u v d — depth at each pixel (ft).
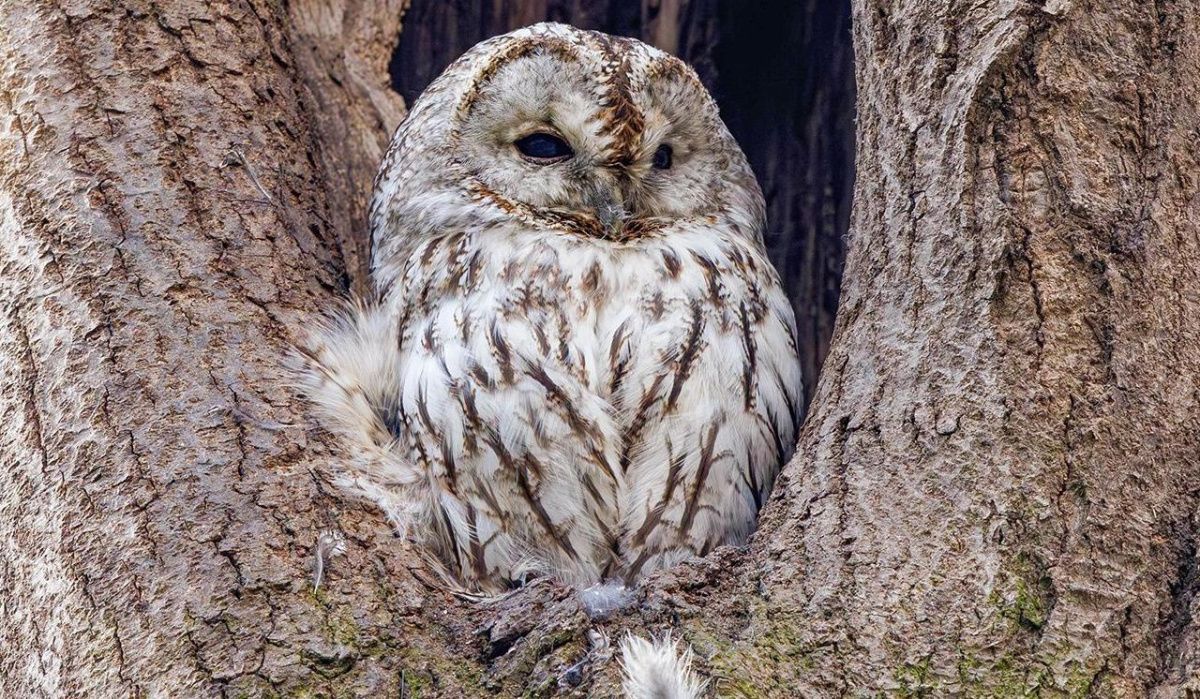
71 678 17.16
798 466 17.38
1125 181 17.28
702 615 17.17
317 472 17.38
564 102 17.83
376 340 17.79
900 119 17.40
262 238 17.62
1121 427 17.17
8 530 17.31
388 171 17.98
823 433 17.38
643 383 17.62
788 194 18.54
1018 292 17.24
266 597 17.17
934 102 17.37
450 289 17.74
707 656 17.11
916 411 17.28
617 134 17.80
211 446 17.33
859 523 17.24
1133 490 17.15
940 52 17.37
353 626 17.17
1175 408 17.19
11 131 17.57
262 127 17.76
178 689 17.10
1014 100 17.30
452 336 17.66
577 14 18.66
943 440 17.22
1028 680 17.06
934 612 17.12
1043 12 17.29
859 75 17.53
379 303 17.87
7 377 17.40
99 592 17.20
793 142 18.56
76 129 17.57
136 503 17.25
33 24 17.65
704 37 18.56
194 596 17.17
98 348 17.38
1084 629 17.07
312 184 17.84
